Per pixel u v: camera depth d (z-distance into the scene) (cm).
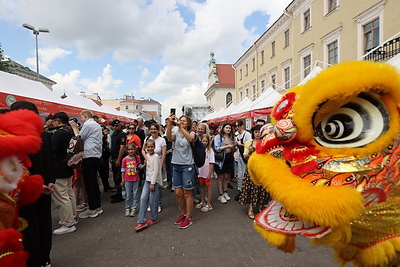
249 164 137
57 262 292
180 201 402
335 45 1456
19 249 128
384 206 119
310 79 120
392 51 1024
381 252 118
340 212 101
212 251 312
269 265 275
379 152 117
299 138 122
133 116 2212
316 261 280
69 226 379
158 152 463
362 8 1241
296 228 122
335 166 115
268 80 2388
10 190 129
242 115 1200
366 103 114
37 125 146
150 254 308
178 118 387
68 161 369
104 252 315
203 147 387
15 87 582
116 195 548
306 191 107
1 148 117
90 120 443
